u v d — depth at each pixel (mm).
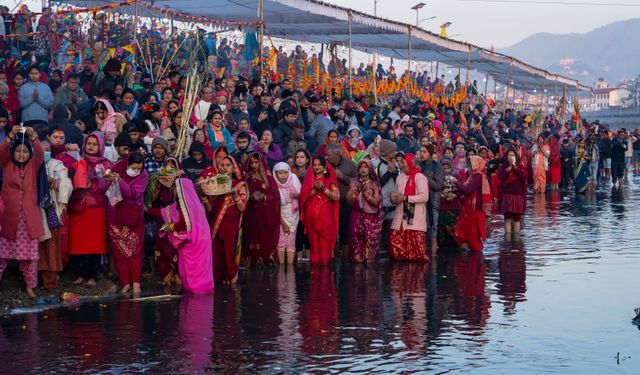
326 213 13617
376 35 28766
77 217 11031
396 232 13953
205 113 14680
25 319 9422
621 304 10312
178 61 18984
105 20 18250
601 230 17922
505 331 8930
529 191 30609
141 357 7852
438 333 8828
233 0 19969
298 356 7906
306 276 12508
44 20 17578
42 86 14117
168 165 11344
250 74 21047
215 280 11875
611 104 181250
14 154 10344
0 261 10430
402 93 28094
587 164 29375
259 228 13250
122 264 11109
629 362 7758
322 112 17578
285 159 15195
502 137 32406
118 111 13188
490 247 15555
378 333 8812
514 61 42094
